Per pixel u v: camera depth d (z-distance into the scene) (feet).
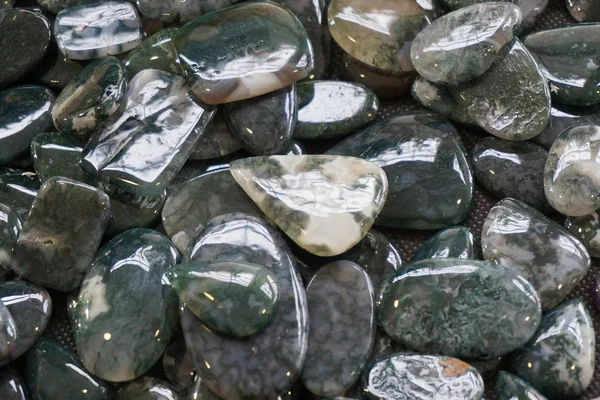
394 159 1.55
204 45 1.55
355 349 1.49
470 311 1.48
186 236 1.53
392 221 1.55
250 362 1.47
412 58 1.56
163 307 1.49
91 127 1.54
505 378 1.48
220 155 1.56
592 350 1.49
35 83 1.60
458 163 1.55
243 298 1.47
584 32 1.57
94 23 1.58
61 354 1.51
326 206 1.51
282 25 1.56
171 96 1.55
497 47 1.54
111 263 1.51
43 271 1.52
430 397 1.46
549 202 1.53
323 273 1.51
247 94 1.54
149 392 1.49
